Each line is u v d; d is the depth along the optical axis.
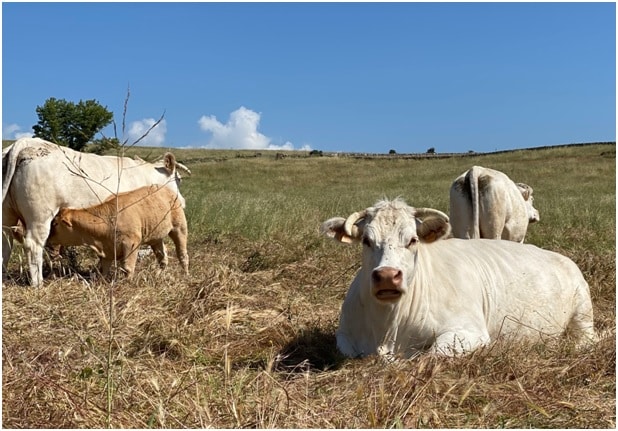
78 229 8.32
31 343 5.41
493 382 4.51
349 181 44.66
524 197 11.25
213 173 47.12
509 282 6.12
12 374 4.40
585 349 5.48
